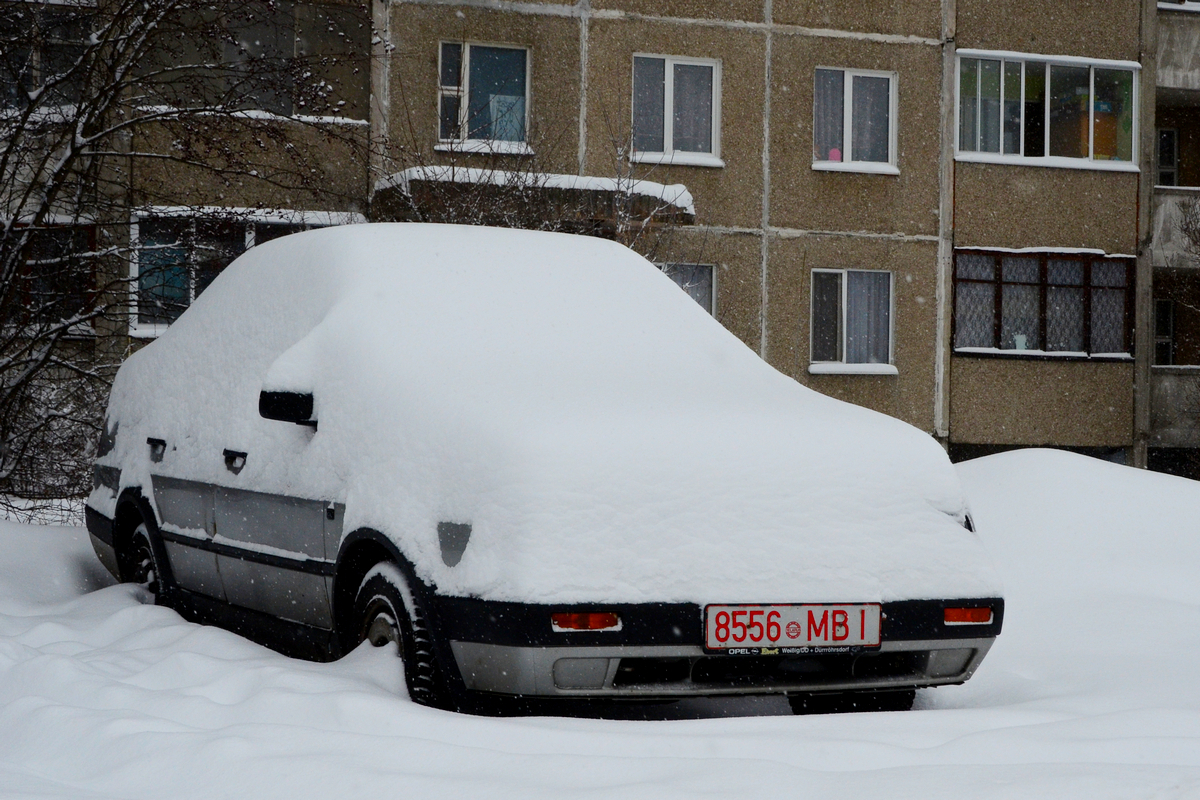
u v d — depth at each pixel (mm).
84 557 7754
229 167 12148
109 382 12398
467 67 19562
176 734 3641
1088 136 22781
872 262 21547
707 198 20797
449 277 5230
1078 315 22547
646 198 17000
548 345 4887
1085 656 5473
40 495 12242
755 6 20938
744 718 3881
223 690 4184
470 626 3877
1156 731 3865
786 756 3479
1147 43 23000
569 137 19984
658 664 4012
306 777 3221
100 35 11195
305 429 4945
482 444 4039
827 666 4238
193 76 12344
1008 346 22250
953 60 21922
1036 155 22500
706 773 3174
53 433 12367
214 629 5043
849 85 21609
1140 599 6484
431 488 4148
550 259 5555
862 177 21484
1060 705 4363
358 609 4531
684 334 5262
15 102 12367
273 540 5004
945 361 21828
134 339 16906
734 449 4160
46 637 5375
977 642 4289
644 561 3898
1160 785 3104
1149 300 22859
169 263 12367
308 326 5246
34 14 11445
